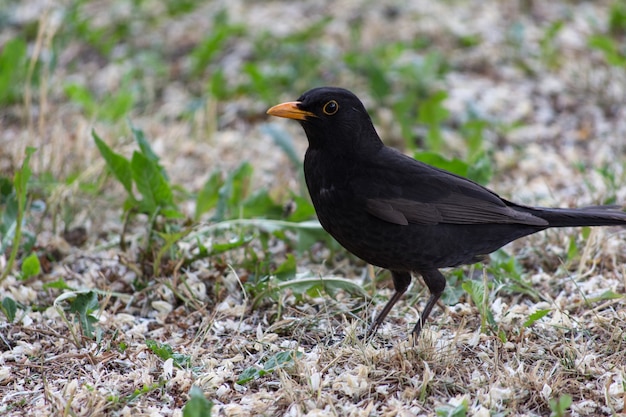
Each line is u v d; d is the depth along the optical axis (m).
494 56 17.05
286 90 16.05
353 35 17.08
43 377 8.30
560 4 19.30
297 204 11.34
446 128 14.94
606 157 13.74
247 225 11.21
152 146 13.75
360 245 9.21
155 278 10.33
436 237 9.04
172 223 11.27
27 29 18.06
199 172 13.82
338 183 9.11
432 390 8.06
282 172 13.78
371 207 8.93
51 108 14.87
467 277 10.62
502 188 12.95
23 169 10.11
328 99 9.04
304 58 16.23
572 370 8.30
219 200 11.46
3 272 10.40
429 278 9.21
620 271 10.44
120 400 7.97
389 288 10.48
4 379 8.45
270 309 9.91
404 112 14.15
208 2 19.48
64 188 11.68
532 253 11.05
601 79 15.84
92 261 11.02
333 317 9.71
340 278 9.93
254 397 8.03
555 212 9.35
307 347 9.15
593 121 15.05
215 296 10.10
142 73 16.72
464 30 17.75
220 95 15.74
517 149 14.26
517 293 10.25
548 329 9.20
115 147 13.03
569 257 10.58
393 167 9.13
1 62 15.16
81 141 12.73
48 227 11.86
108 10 18.94
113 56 17.39
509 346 8.80
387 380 8.29
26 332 9.33
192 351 8.96
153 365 8.55
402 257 9.12
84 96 14.77
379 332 9.40
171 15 18.92
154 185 10.80
